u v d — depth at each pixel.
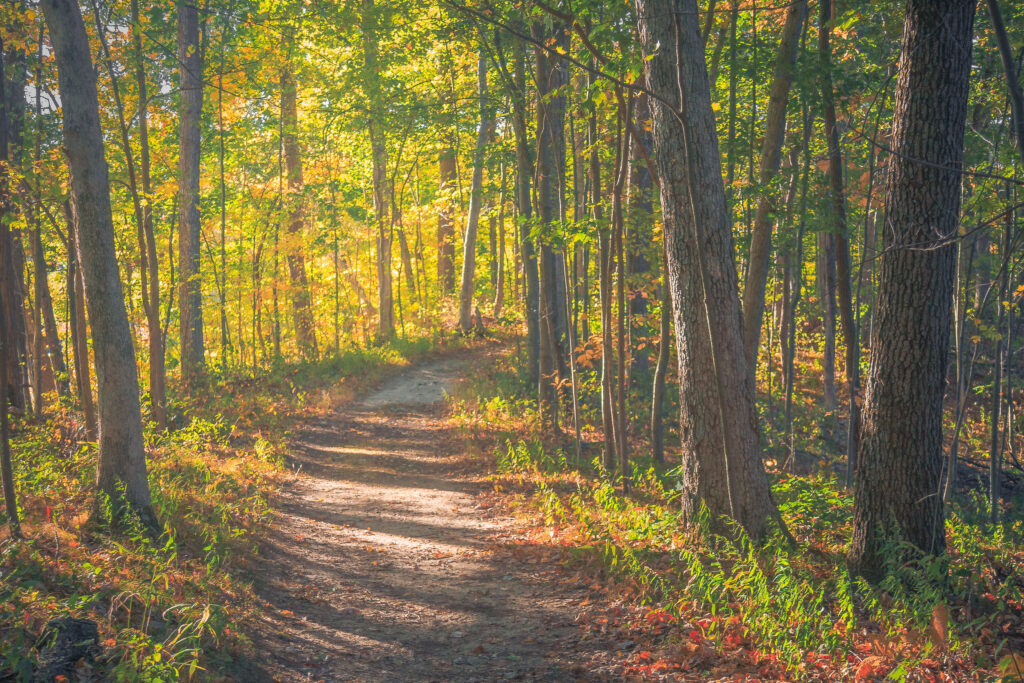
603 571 7.94
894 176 6.91
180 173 16.45
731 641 5.91
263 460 13.16
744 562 7.07
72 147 8.08
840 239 10.28
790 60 9.98
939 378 6.95
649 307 18.67
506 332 28.25
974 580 7.21
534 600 7.61
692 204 7.75
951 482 12.89
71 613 5.51
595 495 10.48
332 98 24.14
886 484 7.07
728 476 8.18
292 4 18.22
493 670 5.98
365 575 8.51
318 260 34.75
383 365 23.45
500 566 8.72
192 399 17.14
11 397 13.92
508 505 11.31
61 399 15.14
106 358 8.24
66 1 7.93
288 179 24.69
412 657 6.32
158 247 23.12
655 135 8.47
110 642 5.29
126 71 13.27
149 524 8.20
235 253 23.12
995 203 9.95
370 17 17.00
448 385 21.44
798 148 13.88
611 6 8.61
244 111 23.64
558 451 13.95
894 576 6.69
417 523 10.63
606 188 15.37
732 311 8.27
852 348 10.74
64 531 7.70
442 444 15.42
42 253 14.18
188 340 20.58
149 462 11.36
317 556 9.05
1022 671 5.08
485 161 17.28
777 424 19.12
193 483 10.70
